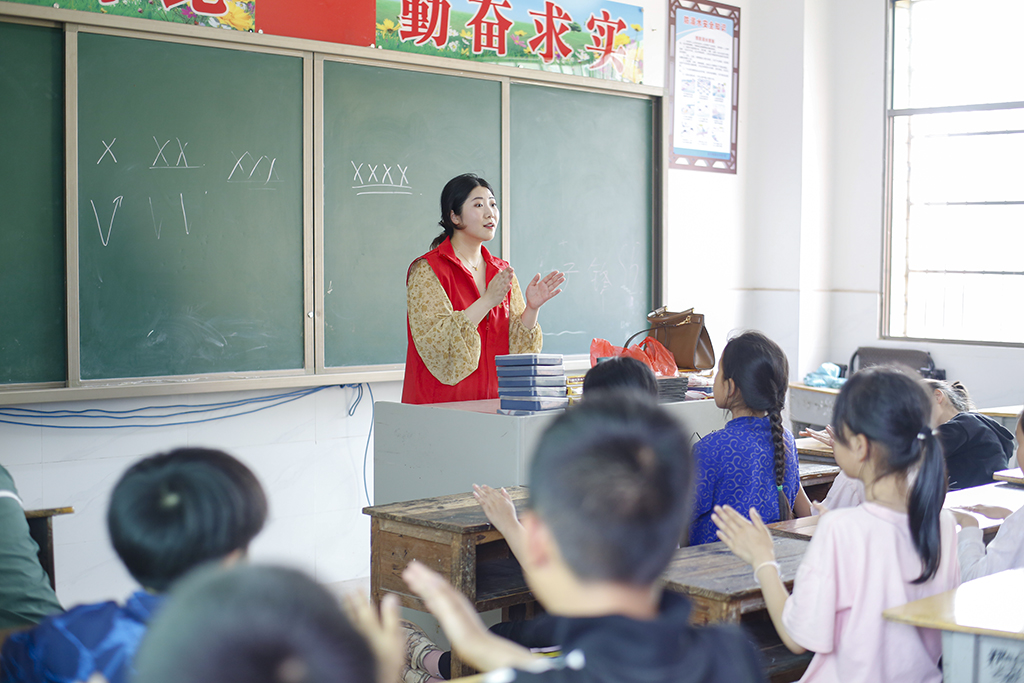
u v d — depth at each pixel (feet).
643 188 15.03
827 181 17.78
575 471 2.48
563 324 14.19
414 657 7.20
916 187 17.52
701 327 10.49
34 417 10.26
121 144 10.44
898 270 17.66
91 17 10.12
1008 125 16.53
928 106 17.25
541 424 7.66
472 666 6.44
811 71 17.26
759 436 6.74
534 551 2.63
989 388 16.39
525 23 13.83
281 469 11.99
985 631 4.38
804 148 17.20
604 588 2.53
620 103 14.71
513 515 6.31
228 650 1.75
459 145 13.01
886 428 4.88
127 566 3.02
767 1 17.43
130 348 10.59
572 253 14.23
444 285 9.11
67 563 10.51
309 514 12.25
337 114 11.93
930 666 4.93
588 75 14.66
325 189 11.87
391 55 12.23
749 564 5.51
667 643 2.49
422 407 8.34
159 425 11.03
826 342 17.99
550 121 13.94
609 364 7.04
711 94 16.83
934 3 17.16
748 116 17.62
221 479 3.05
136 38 10.49
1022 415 7.59
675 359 10.55
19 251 9.96
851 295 17.85
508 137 13.44
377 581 6.96
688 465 2.60
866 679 4.73
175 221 10.82
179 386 10.83
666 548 2.50
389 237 12.43
